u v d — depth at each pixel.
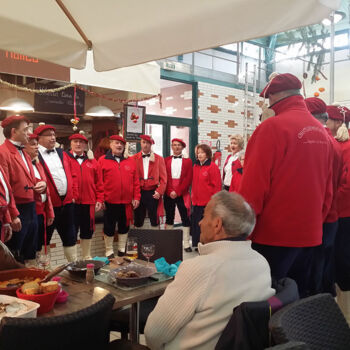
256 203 1.99
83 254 5.01
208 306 1.46
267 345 1.26
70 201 4.46
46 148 4.32
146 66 4.98
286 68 9.16
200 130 7.62
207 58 7.97
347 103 8.44
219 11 1.86
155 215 5.74
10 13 2.08
